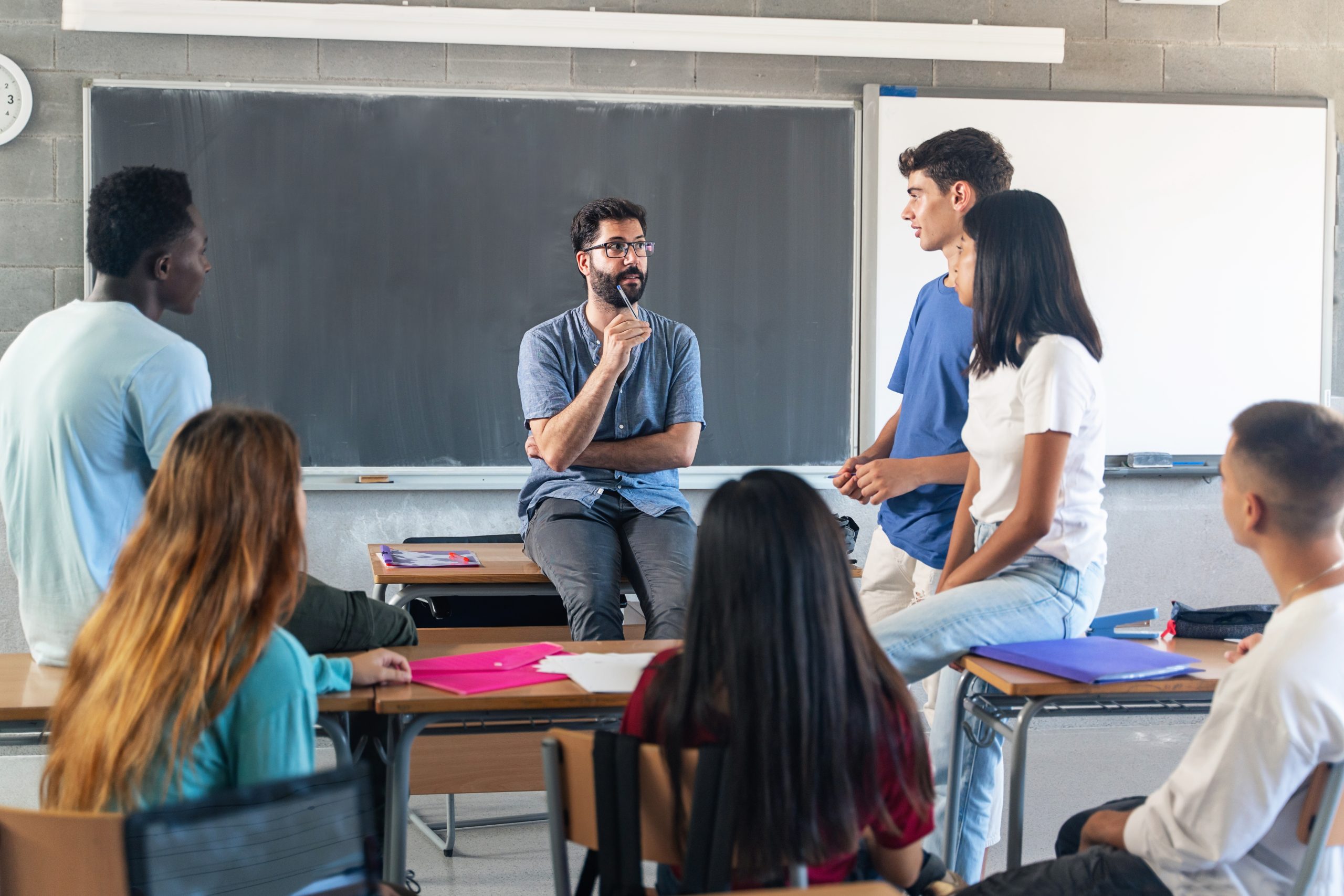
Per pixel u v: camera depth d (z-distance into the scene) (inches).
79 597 71.4
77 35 140.3
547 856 109.3
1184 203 157.0
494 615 115.1
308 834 45.1
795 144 152.6
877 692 47.2
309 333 145.2
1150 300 157.0
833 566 46.9
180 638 49.1
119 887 41.9
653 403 112.3
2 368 74.8
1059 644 75.5
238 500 50.7
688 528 107.1
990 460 81.0
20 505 72.2
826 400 154.9
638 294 111.6
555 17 144.3
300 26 140.5
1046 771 137.6
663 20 146.0
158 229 76.5
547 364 111.9
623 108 149.2
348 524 148.8
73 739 49.3
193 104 141.6
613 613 96.3
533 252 148.6
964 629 74.8
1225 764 51.5
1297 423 53.7
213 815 42.9
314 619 71.0
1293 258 159.3
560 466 106.2
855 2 153.1
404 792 65.3
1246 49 159.3
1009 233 78.6
